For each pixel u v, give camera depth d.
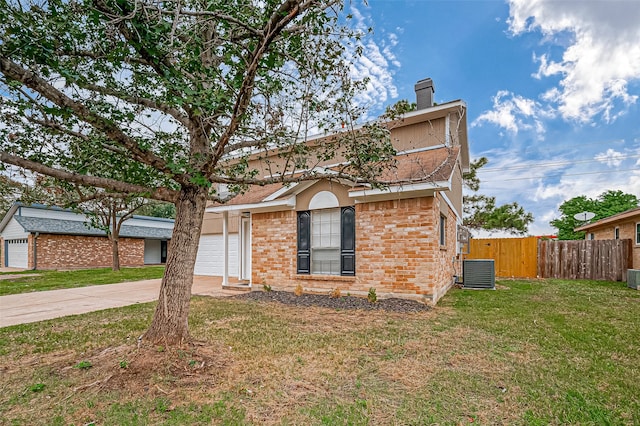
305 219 10.26
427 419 3.08
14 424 2.98
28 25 3.25
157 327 4.49
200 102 3.54
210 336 5.46
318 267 10.00
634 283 11.28
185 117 4.92
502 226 20.39
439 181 7.67
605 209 29.42
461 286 12.02
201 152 4.68
